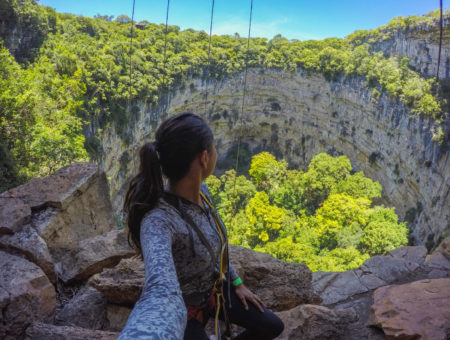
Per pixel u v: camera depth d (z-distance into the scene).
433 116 46.50
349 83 63.75
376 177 62.56
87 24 62.56
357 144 65.25
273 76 73.06
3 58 22.06
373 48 69.25
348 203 46.72
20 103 18.91
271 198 59.44
